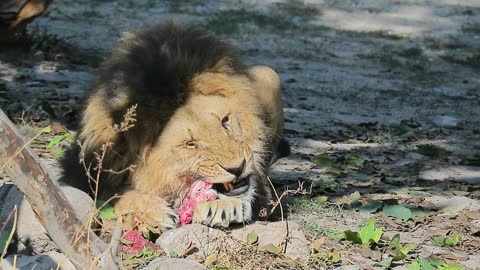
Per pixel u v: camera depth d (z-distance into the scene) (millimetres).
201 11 36219
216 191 9633
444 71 28609
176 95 9516
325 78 26109
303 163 14984
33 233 8938
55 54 24344
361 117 20906
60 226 7090
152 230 9414
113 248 7520
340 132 18312
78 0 36281
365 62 29172
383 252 10117
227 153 9359
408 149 17125
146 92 9492
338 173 14211
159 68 9539
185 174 9508
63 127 15141
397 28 35750
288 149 13531
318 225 10820
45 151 13562
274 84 11828
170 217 9562
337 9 38094
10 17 22312
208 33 10336
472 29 35875
